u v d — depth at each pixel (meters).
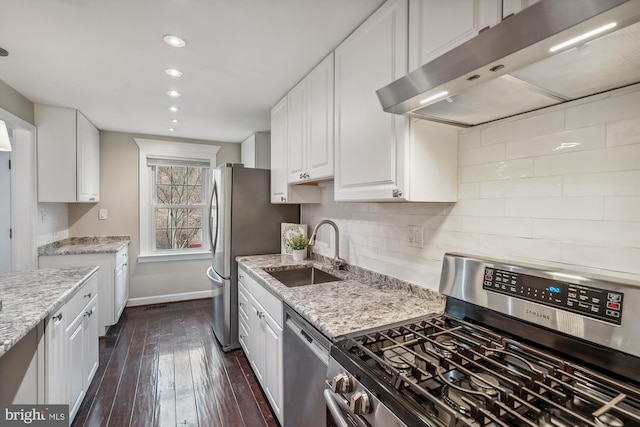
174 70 2.08
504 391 0.71
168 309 3.81
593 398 0.70
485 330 1.09
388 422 0.77
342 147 1.65
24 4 1.40
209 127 3.60
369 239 1.96
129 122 3.37
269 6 1.42
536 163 1.09
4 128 1.61
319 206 2.61
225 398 2.05
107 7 1.43
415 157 1.24
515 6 0.86
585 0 0.56
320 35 1.65
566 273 0.95
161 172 4.12
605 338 0.84
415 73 0.94
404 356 0.98
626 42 0.64
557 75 0.81
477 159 1.29
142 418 1.85
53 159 2.83
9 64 2.00
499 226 1.21
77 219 3.62
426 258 1.53
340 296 1.56
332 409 0.98
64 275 1.90
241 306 2.62
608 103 0.92
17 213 2.64
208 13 1.47
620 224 0.89
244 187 2.79
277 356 1.72
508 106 1.06
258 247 2.84
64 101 2.71
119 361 2.54
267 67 2.03
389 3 1.32
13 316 1.26
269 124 3.46
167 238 4.15
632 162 0.87
